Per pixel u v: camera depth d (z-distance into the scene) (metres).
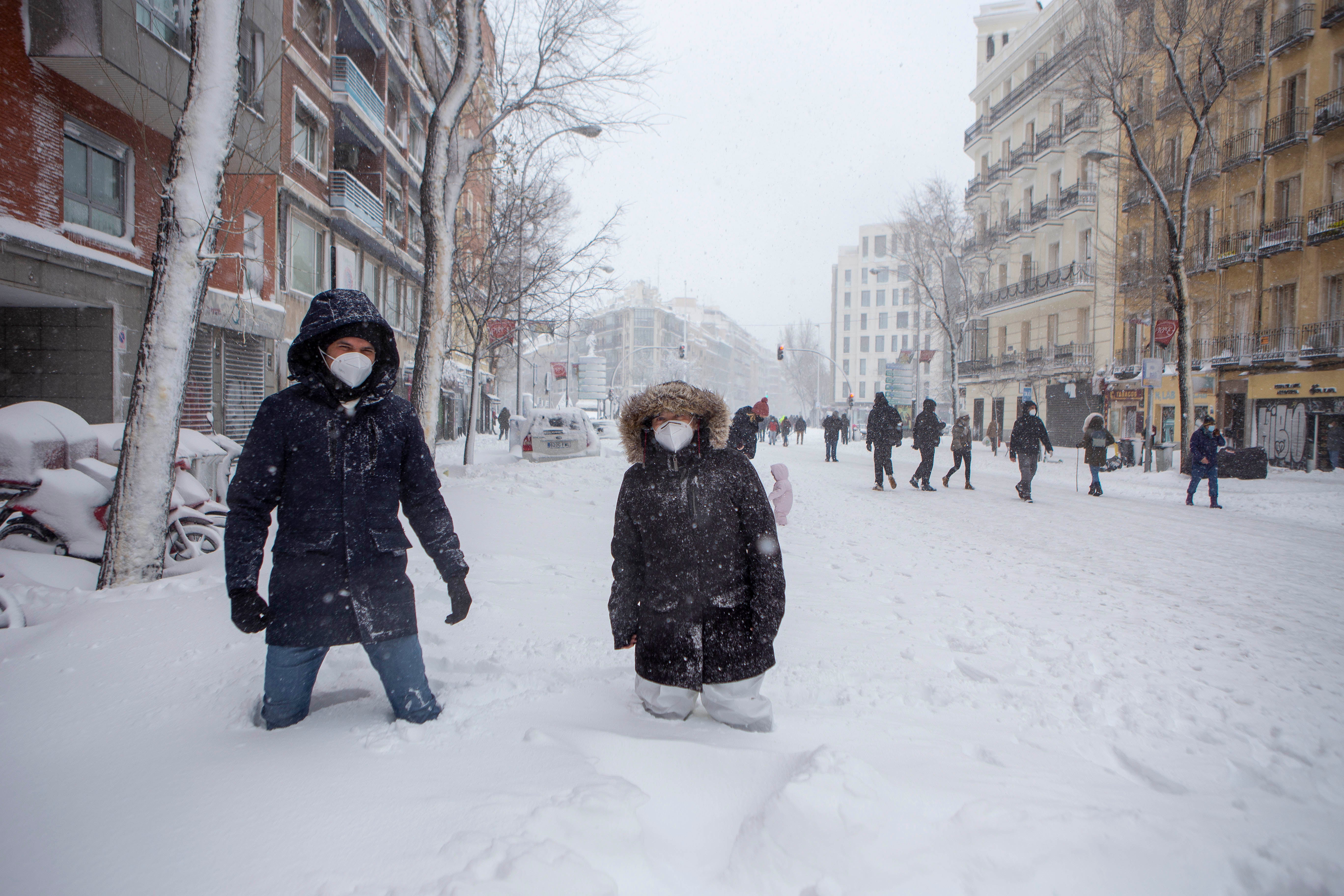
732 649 2.78
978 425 46.72
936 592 6.23
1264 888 1.89
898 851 1.90
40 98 11.40
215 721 2.76
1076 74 23.11
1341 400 23.86
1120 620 5.41
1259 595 6.53
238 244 16.97
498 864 1.74
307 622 2.59
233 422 17.41
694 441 2.88
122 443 6.07
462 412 43.72
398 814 2.02
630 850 1.91
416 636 2.76
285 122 19.47
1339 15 23.98
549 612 4.94
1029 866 1.87
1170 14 20.58
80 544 6.74
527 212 19.67
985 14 47.97
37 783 2.26
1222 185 28.31
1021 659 4.29
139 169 13.55
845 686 3.67
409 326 32.56
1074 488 18.59
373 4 18.45
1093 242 35.09
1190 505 14.97
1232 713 3.49
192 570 6.66
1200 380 28.14
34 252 11.18
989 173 44.09
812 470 22.88
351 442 2.64
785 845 1.90
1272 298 26.66
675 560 2.81
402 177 29.48
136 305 13.45
